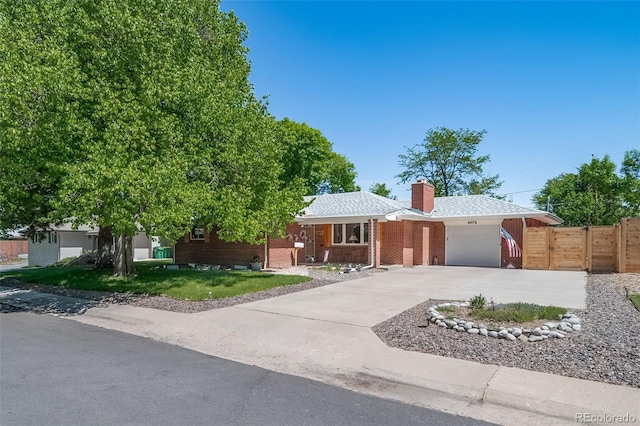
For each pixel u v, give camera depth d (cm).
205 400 425
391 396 445
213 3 1506
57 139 916
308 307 902
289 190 1427
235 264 1909
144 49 1022
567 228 1730
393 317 791
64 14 1003
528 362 523
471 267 1956
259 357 593
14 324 823
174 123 1086
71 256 2986
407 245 2027
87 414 383
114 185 854
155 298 1057
